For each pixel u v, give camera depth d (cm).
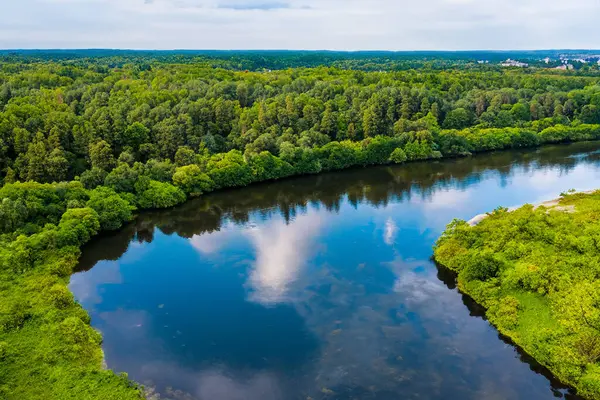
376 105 17338
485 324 6644
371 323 6781
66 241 9062
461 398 5347
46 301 7038
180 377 5794
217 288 7981
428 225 10412
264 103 17112
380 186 13738
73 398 5097
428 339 6375
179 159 13488
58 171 11775
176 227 10962
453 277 8019
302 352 6219
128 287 8075
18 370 5509
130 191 11862
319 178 14788
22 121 12900
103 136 13400
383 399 5362
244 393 5528
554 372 5519
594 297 6100
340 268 8494
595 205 9606
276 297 7600
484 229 8631
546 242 7906
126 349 6331
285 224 10906
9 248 8456
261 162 14175
